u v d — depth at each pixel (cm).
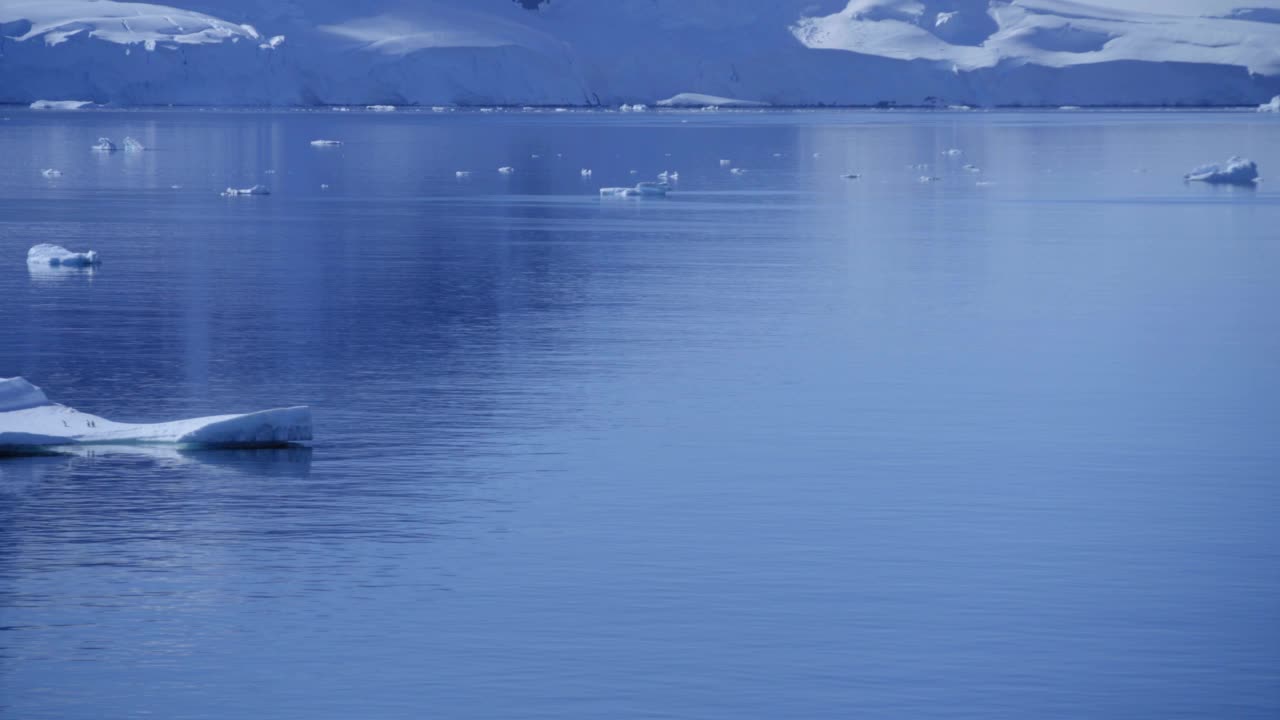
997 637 2822
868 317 6806
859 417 4744
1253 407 4919
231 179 17638
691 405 4903
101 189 15650
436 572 3169
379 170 19962
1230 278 8250
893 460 4194
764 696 2552
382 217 12394
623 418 4706
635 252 9650
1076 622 2898
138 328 6369
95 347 5903
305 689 2567
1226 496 3834
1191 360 5753
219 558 3247
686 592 3059
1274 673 2659
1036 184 17100
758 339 6191
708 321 6681
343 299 7325
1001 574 3188
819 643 2784
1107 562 3272
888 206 13825
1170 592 3075
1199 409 4884
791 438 4450
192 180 17312
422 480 3922
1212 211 13112
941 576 3170
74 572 3148
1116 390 5184
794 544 3394
